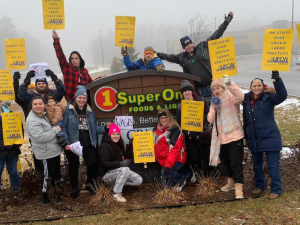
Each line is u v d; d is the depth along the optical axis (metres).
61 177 5.58
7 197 4.88
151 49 5.60
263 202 4.32
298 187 4.74
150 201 4.62
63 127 4.67
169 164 4.62
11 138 4.65
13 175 4.88
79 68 5.68
